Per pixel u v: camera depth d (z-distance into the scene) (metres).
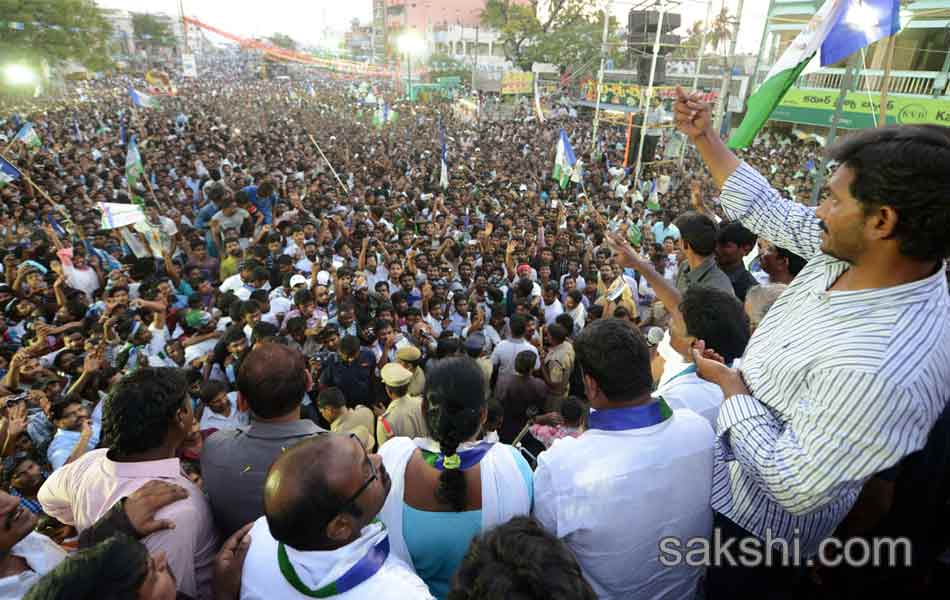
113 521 1.91
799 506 1.26
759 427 1.37
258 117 35.31
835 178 1.25
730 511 1.70
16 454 4.05
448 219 11.96
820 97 26.70
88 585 1.28
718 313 2.16
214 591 1.72
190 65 63.97
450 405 1.77
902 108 22.98
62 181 13.23
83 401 4.76
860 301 1.24
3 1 28.77
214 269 8.91
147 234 7.94
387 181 17.11
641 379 1.75
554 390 5.37
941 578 1.77
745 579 1.75
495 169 20.48
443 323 7.33
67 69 42.44
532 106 42.97
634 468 1.68
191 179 15.20
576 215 13.45
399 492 1.80
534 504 1.81
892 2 4.66
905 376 1.13
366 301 6.91
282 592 1.51
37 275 6.96
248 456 2.23
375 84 62.25
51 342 5.81
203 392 4.22
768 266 3.36
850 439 1.16
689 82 32.16
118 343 5.62
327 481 1.43
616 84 37.28
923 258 1.17
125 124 25.64
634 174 21.31
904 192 1.09
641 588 1.76
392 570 1.55
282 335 5.59
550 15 54.06
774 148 28.53
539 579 1.13
